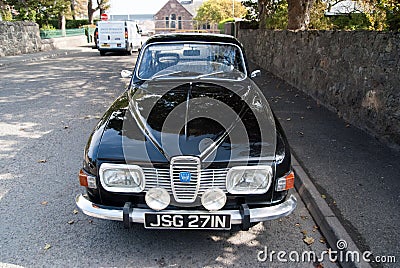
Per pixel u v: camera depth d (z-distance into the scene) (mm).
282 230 3273
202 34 4711
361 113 5625
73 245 3006
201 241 3098
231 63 4367
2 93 8992
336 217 3217
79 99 8391
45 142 5395
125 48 20031
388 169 4195
